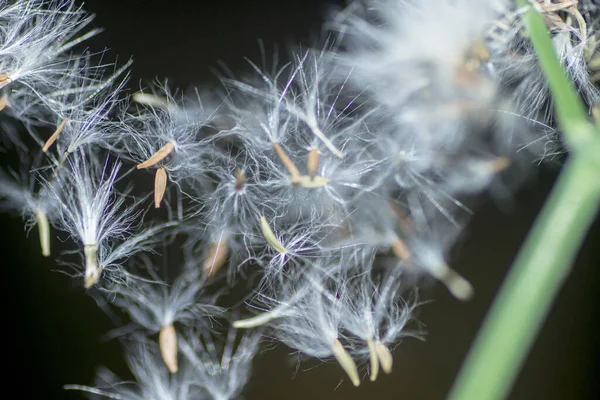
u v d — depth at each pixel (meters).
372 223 0.07
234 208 0.07
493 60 0.07
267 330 0.07
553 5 0.07
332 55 0.07
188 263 0.07
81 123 0.07
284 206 0.07
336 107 0.07
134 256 0.07
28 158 0.07
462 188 0.07
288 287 0.07
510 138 0.07
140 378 0.07
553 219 0.06
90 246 0.07
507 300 0.06
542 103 0.07
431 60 0.07
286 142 0.07
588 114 0.07
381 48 0.07
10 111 0.07
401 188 0.07
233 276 0.07
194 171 0.07
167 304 0.07
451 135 0.07
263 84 0.07
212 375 0.07
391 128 0.07
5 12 0.07
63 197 0.07
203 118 0.07
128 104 0.07
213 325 0.07
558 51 0.07
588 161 0.06
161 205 0.07
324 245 0.07
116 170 0.07
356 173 0.07
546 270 0.06
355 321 0.07
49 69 0.07
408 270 0.07
